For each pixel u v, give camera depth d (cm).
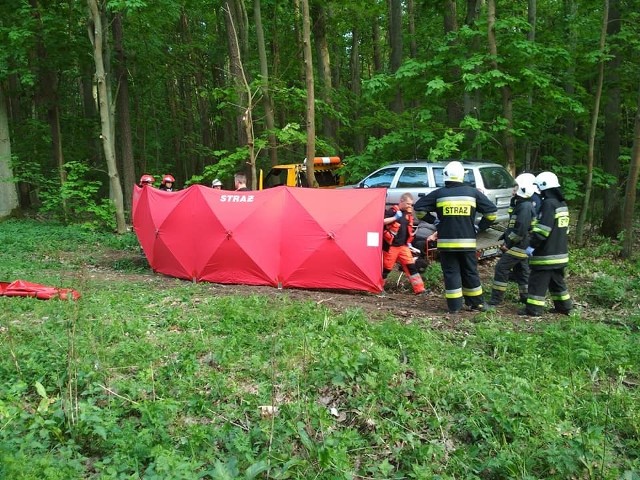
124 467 347
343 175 1548
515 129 1306
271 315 650
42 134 2105
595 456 396
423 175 1170
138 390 457
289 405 437
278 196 943
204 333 616
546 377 527
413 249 1006
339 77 2936
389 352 539
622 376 511
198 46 2473
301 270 916
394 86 1384
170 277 1040
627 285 948
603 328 657
